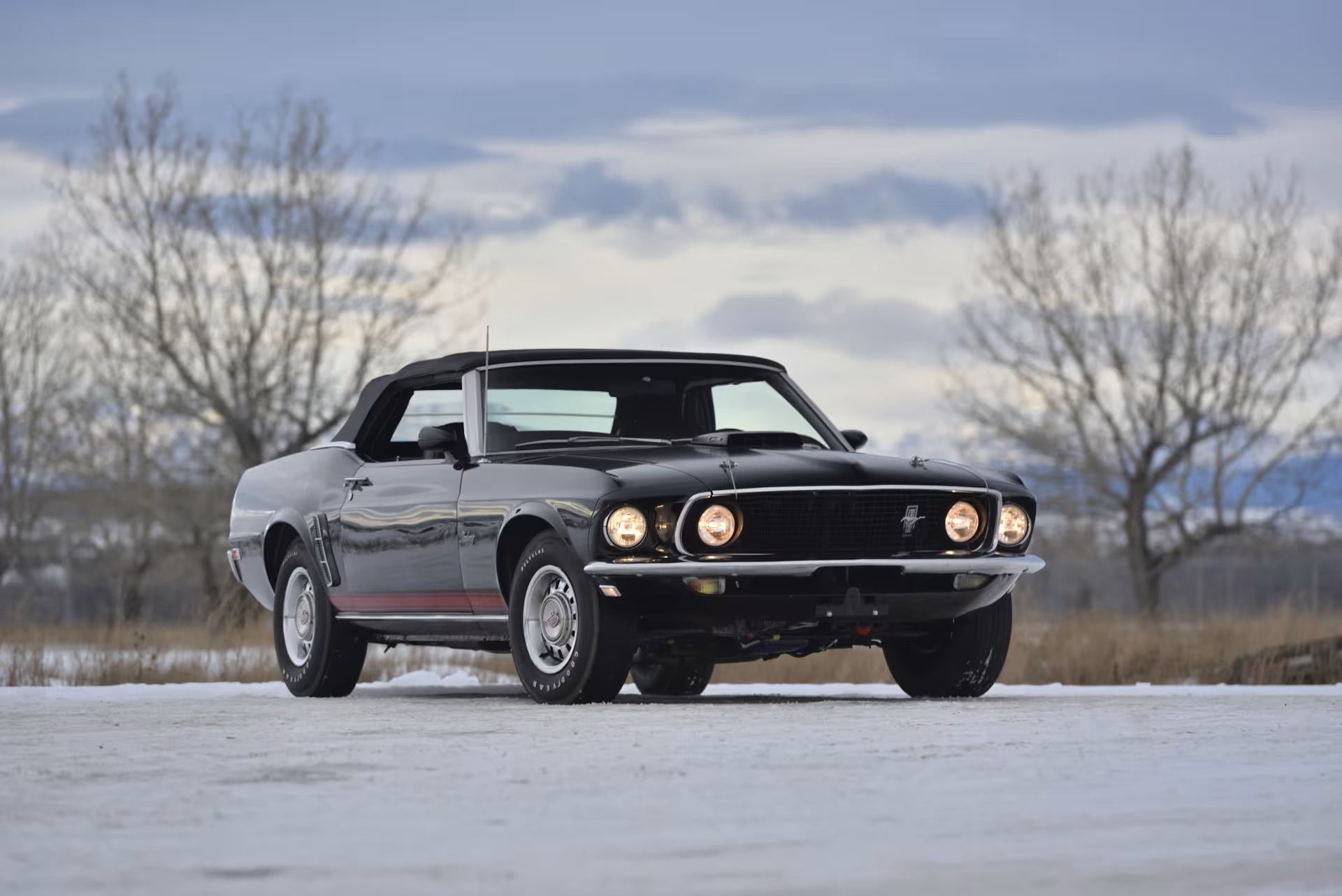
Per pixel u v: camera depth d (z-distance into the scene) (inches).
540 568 970.7
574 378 1083.9
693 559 929.5
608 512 932.6
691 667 1252.5
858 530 960.9
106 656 1550.2
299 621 1206.3
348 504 1141.1
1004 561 983.0
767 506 943.0
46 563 4692.4
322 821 516.4
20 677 1510.8
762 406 1114.1
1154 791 571.2
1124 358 4557.1
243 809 542.9
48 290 4960.6
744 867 441.1
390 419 1168.8
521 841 479.8
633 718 848.9
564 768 633.6
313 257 4461.1
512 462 1016.2
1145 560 4537.4
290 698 1184.2
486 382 1074.1
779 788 577.6
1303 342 4530.0
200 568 4576.8
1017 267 4606.3
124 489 4407.0
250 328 4466.0
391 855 459.8
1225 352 4557.1
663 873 433.1
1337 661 1673.2
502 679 1524.4
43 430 4744.1
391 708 972.6
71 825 514.0
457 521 1032.8
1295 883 420.2
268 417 4466.0
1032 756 669.9
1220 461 4557.1
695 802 547.2
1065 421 4598.9
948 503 983.0
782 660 1659.7
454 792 574.6
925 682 1072.2
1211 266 4564.5
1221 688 1344.7
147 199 4466.0
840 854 458.3
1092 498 4552.2
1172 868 439.2
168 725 853.2
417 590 1079.0
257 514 1243.8
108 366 4441.4
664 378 1098.1
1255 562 4584.2
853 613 957.8
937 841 477.1
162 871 441.7
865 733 756.0
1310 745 706.2
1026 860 449.4
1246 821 511.5
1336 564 4534.9
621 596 932.6
